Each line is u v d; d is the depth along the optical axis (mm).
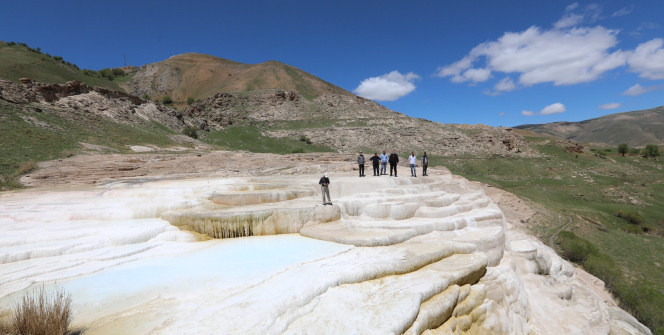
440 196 15836
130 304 6289
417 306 6707
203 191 15781
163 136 45000
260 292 6664
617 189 61375
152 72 147125
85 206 12945
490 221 14102
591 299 14562
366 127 93312
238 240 10977
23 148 24875
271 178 20656
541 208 41000
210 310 5930
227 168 27703
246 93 116562
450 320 7551
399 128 95750
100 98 49406
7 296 6531
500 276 10539
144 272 7980
